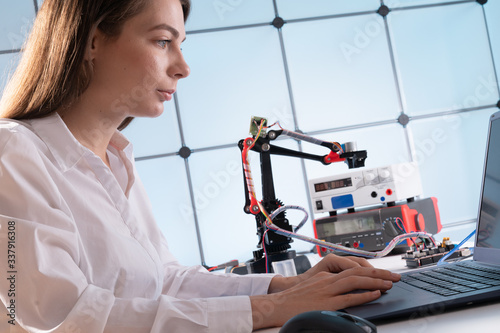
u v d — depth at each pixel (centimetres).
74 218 82
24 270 67
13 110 88
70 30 84
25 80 88
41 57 87
